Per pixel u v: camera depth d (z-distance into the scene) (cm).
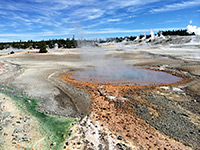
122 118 783
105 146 577
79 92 1159
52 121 762
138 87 1289
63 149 565
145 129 688
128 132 665
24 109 888
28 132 667
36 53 3975
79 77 1658
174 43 6888
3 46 7688
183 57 2888
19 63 2553
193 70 1833
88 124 730
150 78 1595
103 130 679
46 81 1455
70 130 684
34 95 1100
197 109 869
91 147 573
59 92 1162
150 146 580
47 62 2664
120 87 1294
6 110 868
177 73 1762
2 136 633
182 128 691
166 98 1030
